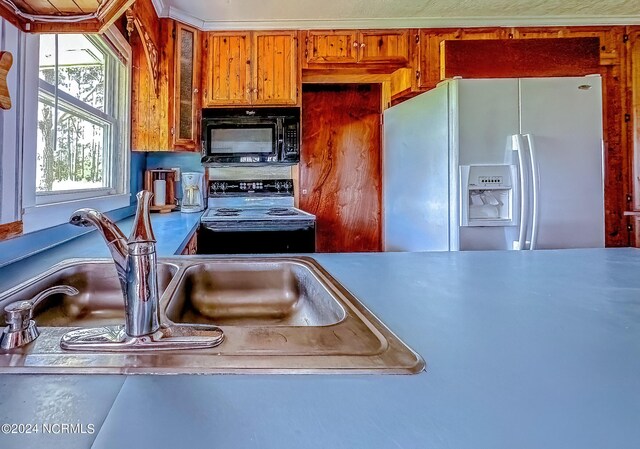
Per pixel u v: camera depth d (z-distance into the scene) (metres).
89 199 1.70
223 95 2.67
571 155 2.11
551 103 2.09
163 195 2.69
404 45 2.72
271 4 2.43
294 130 2.69
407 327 0.59
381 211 3.35
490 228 2.06
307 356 0.47
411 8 2.53
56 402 0.37
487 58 2.31
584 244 2.12
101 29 1.12
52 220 1.31
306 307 0.99
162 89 2.45
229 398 0.38
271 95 2.70
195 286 1.03
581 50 2.35
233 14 2.54
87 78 1.88
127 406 0.37
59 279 0.93
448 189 2.09
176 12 2.47
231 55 2.67
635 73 2.71
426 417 0.35
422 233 2.41
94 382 0.41
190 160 2.93
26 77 1.15
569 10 2.61
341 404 0.37
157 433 0.33
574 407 0.37
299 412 0.36
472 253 1.25
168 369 0.44
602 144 2.13
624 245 2.73
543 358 0.48
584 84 2.11
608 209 2.73
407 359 0.47
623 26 2.74
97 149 2.02
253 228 2.30
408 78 2.75
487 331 0.57
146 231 0.55
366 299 0.74
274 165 2.81
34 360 0.45
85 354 0.47
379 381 0.42
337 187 3.34
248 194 2.95
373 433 0.33
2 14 1.01
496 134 2.05
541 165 2.08
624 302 0.71
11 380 0.41
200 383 0.41
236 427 0.34
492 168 2.05
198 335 0.52
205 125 2.61
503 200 2.10
